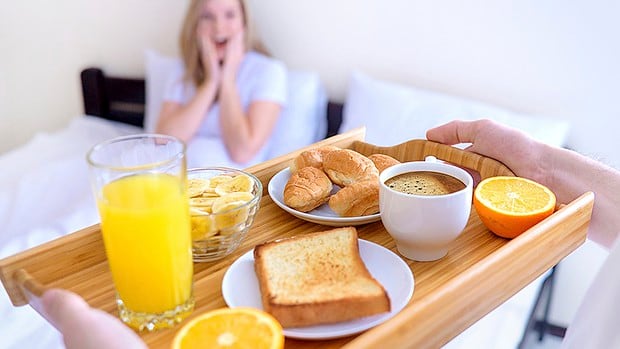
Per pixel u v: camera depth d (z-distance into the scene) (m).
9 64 2.51
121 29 2.31
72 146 2.09
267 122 1.93
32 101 2.56
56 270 0.68
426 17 1.74
